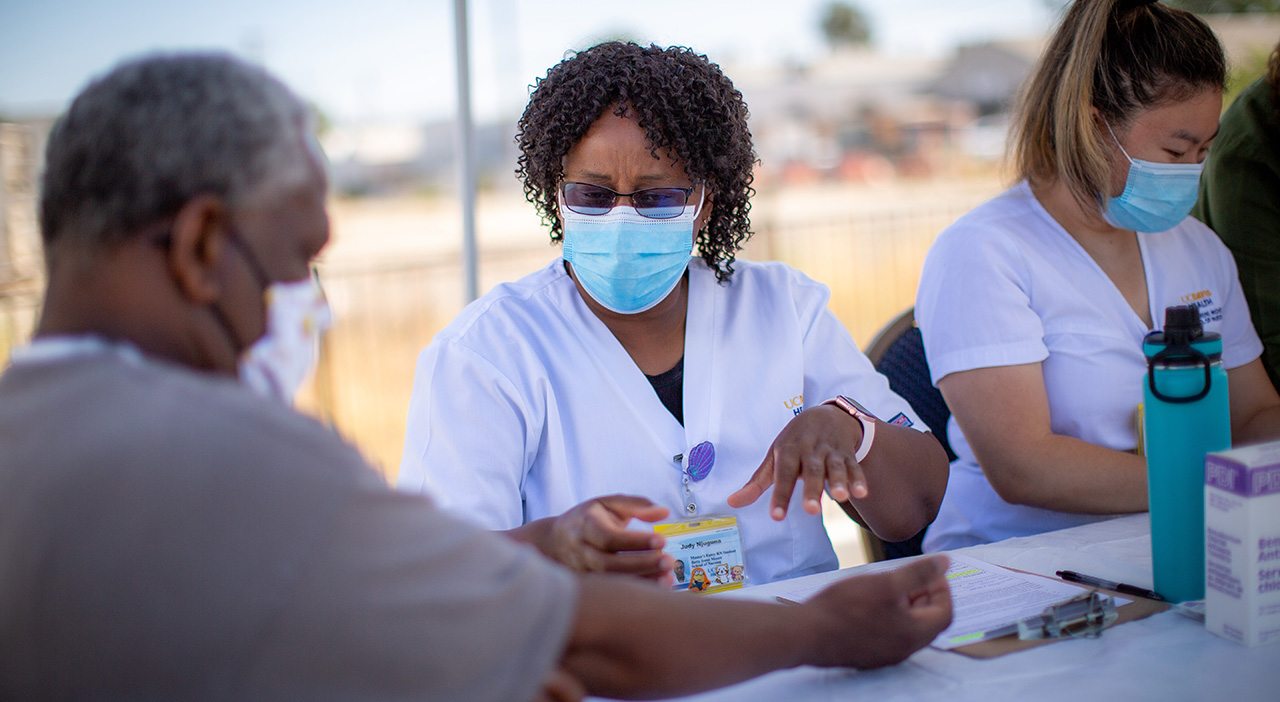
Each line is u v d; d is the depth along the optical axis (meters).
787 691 0.90
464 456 1.42
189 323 0.67
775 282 1.68
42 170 0.67
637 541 1.04
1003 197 1.85
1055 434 1.67
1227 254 1.90
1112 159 1.63
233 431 0.59
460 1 2.76
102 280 0.65
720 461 1.53
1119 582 1.15
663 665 0.78
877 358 1.95
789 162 29.66
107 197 0.63
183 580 0.56
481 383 1.46
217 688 0.56
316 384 5.23
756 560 1.52
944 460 1.53
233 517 0.57
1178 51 1.55
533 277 1.62
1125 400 1.72
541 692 0.69
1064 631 0.99
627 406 1.50
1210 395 1.03
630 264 1.44
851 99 34.34
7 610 0.56
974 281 1.72
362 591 0.59
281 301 0.72
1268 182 1.94
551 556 1.11
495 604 0.65
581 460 1.49
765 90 33.75
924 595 0.96
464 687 0.62
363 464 0.65
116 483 0.56
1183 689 0.87
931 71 35.44
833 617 0.89
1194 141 1.58
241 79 0.68
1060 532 1.39
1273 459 0.94
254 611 0.56
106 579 0.55
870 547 1.86
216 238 0.67
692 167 1.45
